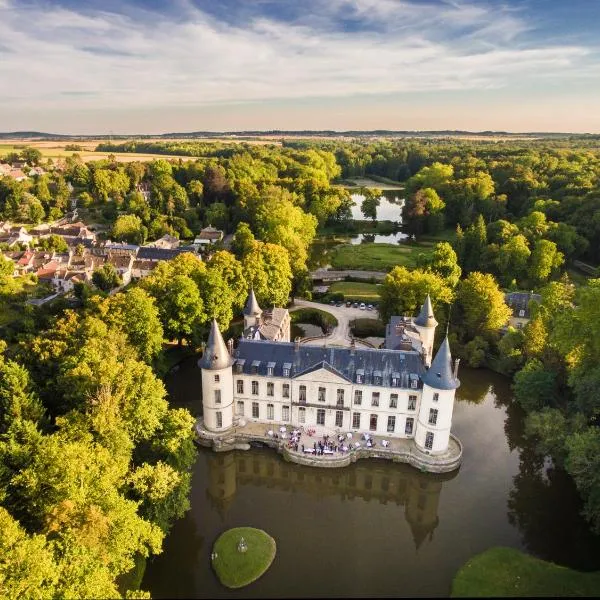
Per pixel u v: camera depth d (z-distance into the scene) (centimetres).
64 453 4969
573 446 6084
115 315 8950
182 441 6794
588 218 16050
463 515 6738
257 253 12962
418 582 5691
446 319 11281
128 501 5372
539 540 6306
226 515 6806
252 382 8100
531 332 9738
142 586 5584
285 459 7650
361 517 6850
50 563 4225
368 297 14325
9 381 6294
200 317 10619
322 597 5466
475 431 8538
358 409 7900
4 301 12544
